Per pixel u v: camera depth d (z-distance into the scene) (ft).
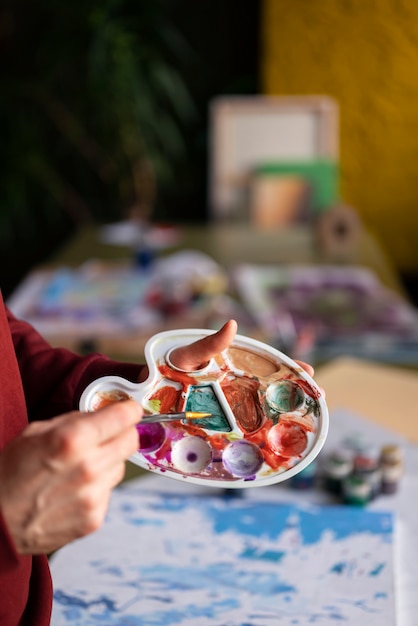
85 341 5.12
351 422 3.91
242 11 12.01
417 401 4.18
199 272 6.64
